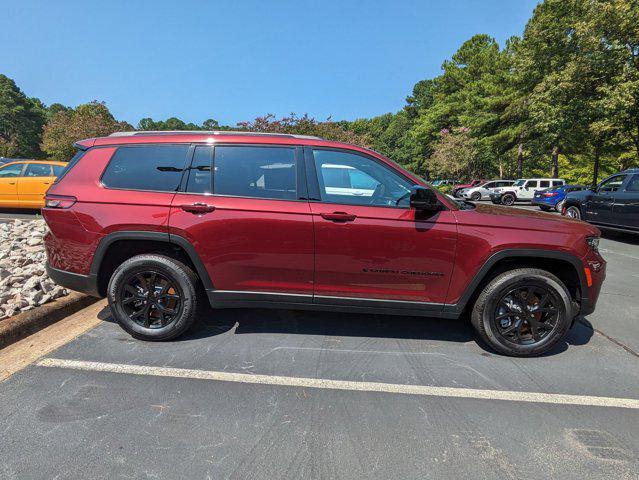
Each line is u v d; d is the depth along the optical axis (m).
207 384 2.74
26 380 2.72
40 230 7.27
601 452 2.15
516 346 3.22
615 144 24.08
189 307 3.29
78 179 3.32
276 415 2.41
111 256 3.39
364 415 2.43
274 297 3.29
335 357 3.19
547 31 22.61
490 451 2.13
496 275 3.27
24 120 68.25
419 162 55.66
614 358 3.29
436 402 2.59
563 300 3.16
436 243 3.12
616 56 18.33
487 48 41.22
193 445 2.13
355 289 3.24
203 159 3.28
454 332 3.74
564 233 3.14
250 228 3.15
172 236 3.17
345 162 3.28
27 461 1.98
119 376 2.81
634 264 7.03
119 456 2.03
